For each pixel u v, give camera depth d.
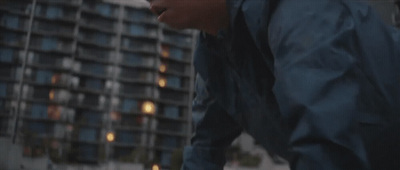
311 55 0.42
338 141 0.37
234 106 0.74
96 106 64.38
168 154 66.25
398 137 0.47
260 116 0.69
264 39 0.52
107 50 66.88
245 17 0.52
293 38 0.44
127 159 60.00
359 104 0.42
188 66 70.44
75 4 64.88
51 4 63.75
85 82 64.88
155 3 0.61
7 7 61.44
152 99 66.69
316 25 0.43
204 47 0.73
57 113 60.78
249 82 0.64
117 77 66.50
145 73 67.75
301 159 0.39
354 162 0.38
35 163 25.55
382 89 0.45
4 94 58.56
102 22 67.44
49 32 62.75
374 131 0.46
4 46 59.94
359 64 0.43
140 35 68.38
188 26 0.61
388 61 0.47
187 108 68.94
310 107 0.39
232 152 53.88
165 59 69.19
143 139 65.12
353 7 0.46
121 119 65.25
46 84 61.31
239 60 0.63
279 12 0.47
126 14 68.50
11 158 16.31
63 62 62.69
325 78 0.40
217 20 0.60
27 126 58.75
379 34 0.48
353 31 0.44
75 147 61.03
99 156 61.12
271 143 0.71
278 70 0.44
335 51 0.41
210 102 0.86
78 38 64.81
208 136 0.92
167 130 67.25
